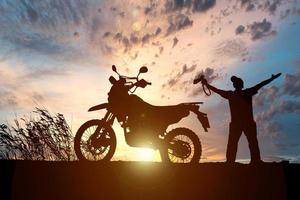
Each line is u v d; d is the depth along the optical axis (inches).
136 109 335.3
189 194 282.2
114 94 336.2
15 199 273.3
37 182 284.5
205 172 299.6
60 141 404.5
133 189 280.8
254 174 300.7
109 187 281.1
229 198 282.0
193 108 336.2
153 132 335.0
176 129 329.1
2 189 280.7
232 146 340.8
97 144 324.2
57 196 276.8
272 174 301.0
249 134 340.2
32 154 399.9
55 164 300.2
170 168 303.9
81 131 327.6
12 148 398.6
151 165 309.4
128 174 291.9
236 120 341.1
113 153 326.0
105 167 299.4
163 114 336.2
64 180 285.9
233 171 302.4
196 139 327.6
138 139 335.0
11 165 297.4
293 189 290.5
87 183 283.3
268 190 288.7
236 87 347.6
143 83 339.0
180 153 327.0
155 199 276.5
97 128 328.2
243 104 343.3
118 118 336.2
